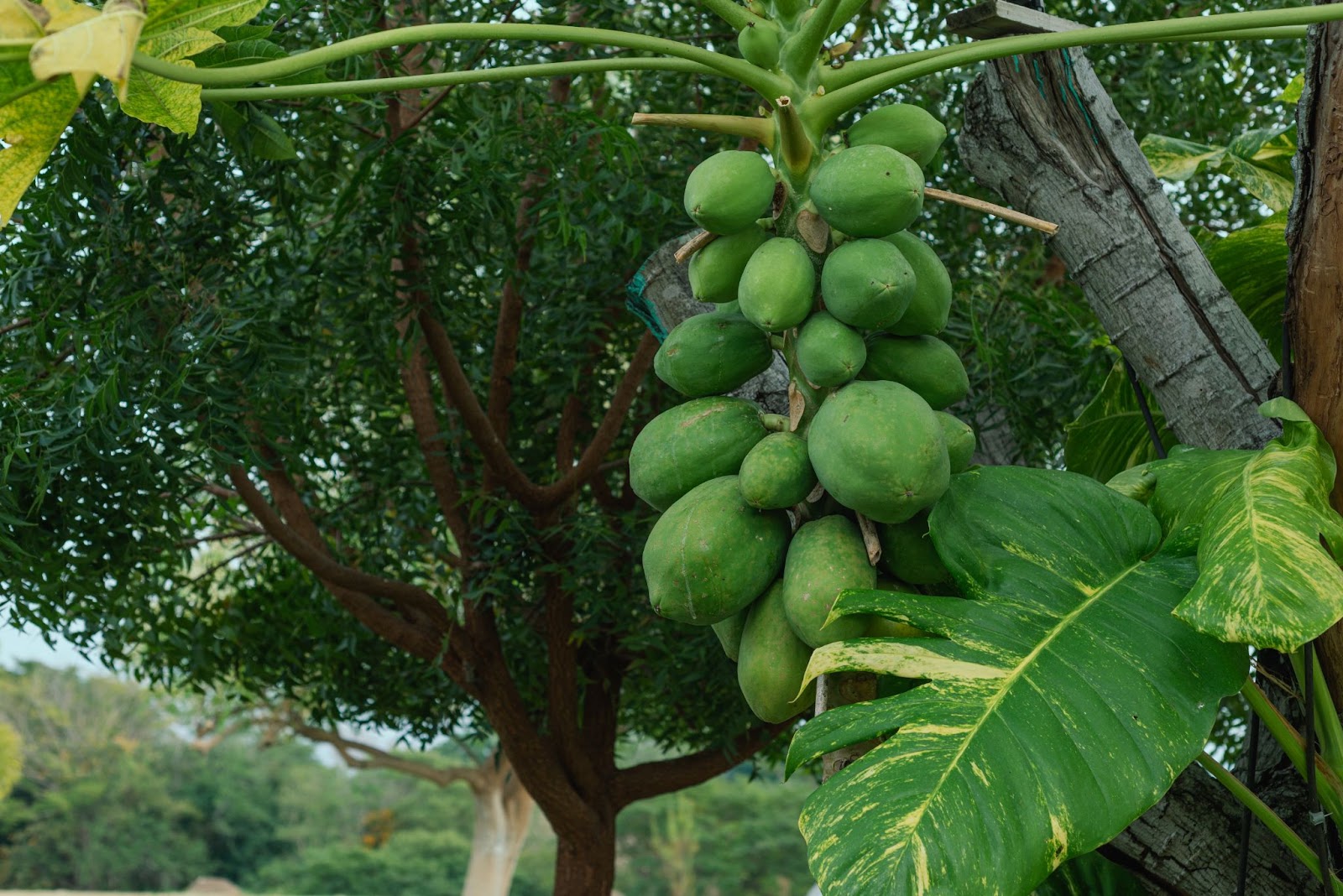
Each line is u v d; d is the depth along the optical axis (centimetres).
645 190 402
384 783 3847
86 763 3434
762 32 172
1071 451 272
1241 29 158
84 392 356
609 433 476
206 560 638
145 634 511
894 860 128
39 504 350
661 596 162
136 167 410
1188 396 217
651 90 458
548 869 3334
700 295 174
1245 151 296
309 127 378
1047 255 521
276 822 3725
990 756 137
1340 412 173
